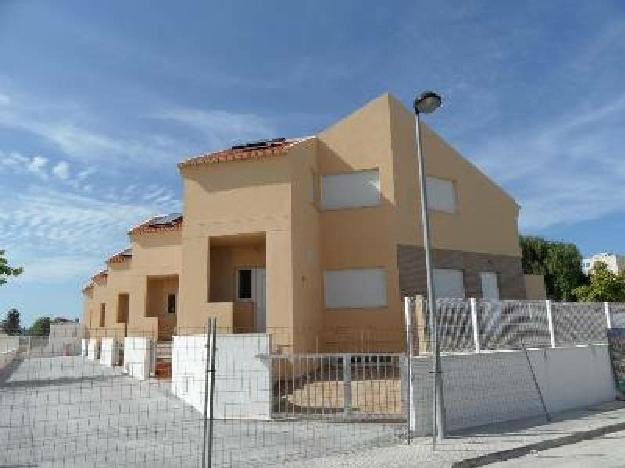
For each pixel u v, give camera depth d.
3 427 10.44
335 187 18.98
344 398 11.30
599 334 15.16
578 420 11.76
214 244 17.88
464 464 8.14
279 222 15.90
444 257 19.42
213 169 16.81
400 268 17.91
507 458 8.73
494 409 11.79
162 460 8.20
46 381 15.14
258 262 17.86
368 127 18.89
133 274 21.64
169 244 21.39
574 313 14.66
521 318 13.29
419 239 18.72
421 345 11.23
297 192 16.55
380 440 9.62
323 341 17.84
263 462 8.11
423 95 10.49
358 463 8.01
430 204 19.67
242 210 16.31
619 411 12.95
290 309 15.33
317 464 7.96
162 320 21.94
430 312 10.30
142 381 15.21
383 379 12.74
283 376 12.95
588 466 7.86
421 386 10.61
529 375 12.73
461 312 12.11
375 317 17.70
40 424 10.69
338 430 10.34
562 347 13.84
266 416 11.16
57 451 8.69
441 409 9.95
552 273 36.12
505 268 21.28
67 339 29.36
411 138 19.27
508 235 21.78
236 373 11.47
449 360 11.30
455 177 20.41
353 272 18.25
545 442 9.57
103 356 21.77
